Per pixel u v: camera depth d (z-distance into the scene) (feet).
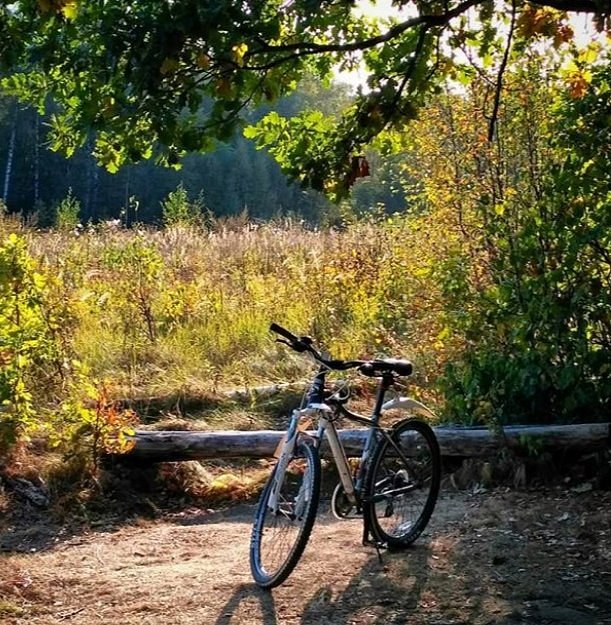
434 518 21.01
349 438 24.27
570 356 24.23
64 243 53.62
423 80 17.92
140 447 24.29
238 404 30.86
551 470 22.95
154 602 16.71
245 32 13.56
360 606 16.16
